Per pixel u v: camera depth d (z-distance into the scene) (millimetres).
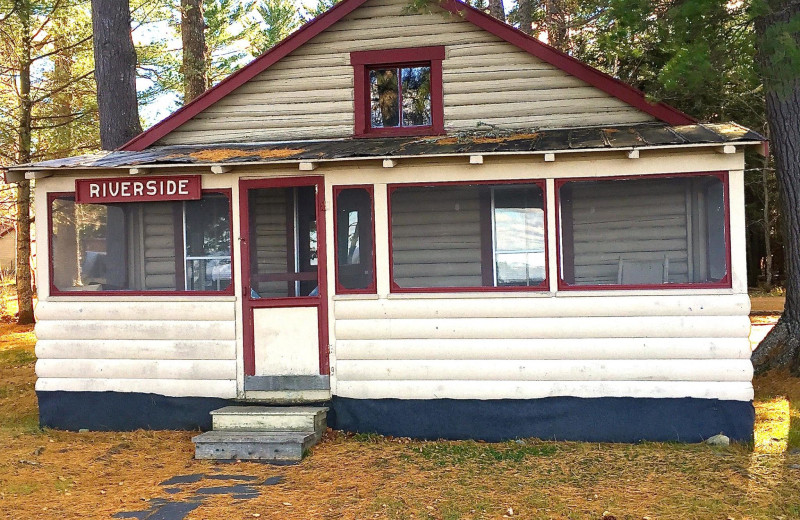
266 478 6734
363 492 6246
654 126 8609
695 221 8406
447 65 9281
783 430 7684
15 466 7207
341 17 9383
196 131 9805
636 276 8578
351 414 8125
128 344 8484
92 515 5809
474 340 7871
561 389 7703
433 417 7949
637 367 7547
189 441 8016
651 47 12539
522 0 18156
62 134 20500
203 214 8633
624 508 5723
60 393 8609
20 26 18172
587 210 8719
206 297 8352
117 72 12344
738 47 8086
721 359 7391
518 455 7234
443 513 5707
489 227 8773
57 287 8672
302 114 9578
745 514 5527
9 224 30125
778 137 9492
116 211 8828
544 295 7715
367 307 8055
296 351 8227
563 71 9023
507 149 7551
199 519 5676
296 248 8484
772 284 26031
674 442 7473
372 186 8062
